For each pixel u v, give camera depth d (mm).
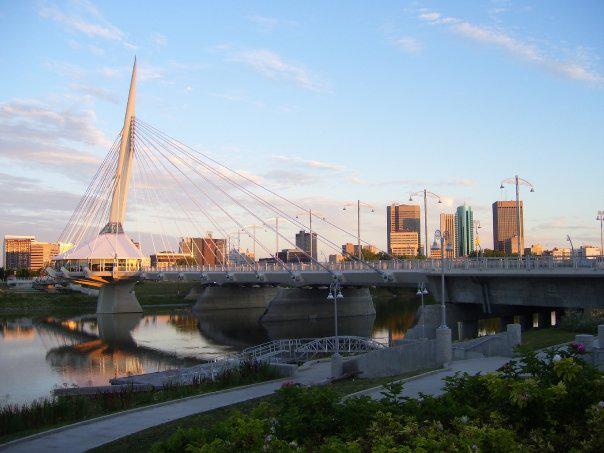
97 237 129375
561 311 71000
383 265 77000
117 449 19969
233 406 26328
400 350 33969
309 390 14609
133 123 130750
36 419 27328
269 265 103875
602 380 12539
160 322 110625
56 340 85750
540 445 11445
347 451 10844
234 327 101250
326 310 111375
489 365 29922
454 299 64188
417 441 11078
